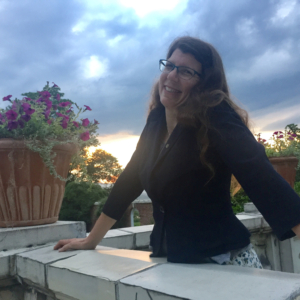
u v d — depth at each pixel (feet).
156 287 2.50
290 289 2.15
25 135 5.05
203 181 3.53
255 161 2.98
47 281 3.93
